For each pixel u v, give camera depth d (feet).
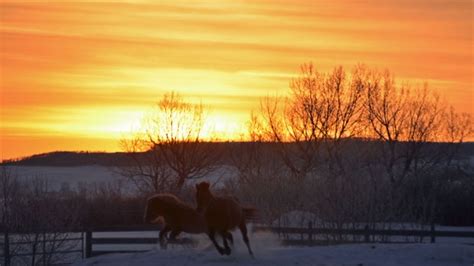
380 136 189.57
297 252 77.56
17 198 99.30
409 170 186.09
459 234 96.63
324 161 174.81
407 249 77.30
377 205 108.88
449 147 192.54
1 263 93.25
